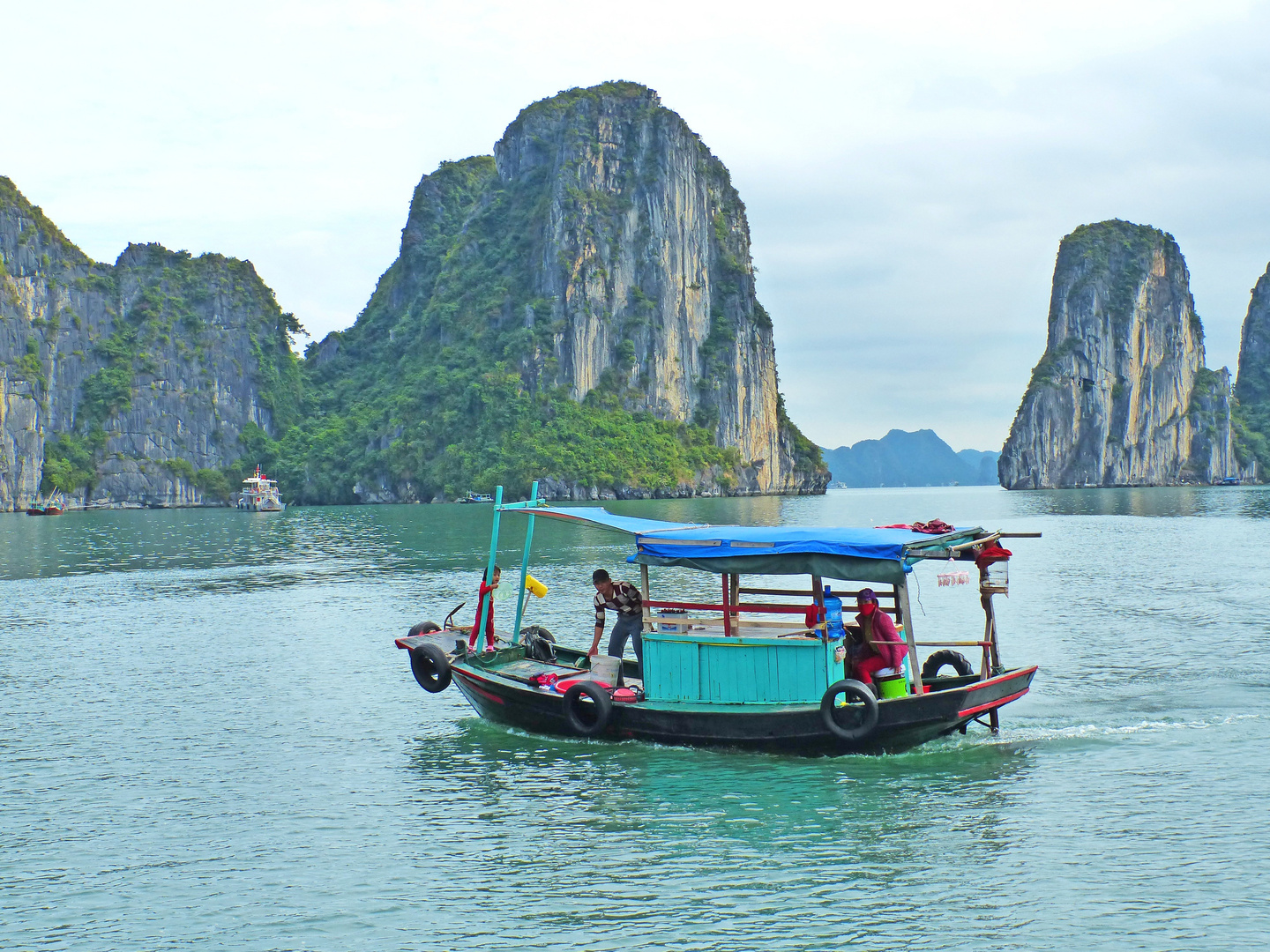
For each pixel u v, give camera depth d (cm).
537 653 2017
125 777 1636
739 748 1694
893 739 1644
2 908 1169
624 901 1162
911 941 1059
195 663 2583
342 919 1132
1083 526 8412
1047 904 1134
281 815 1455
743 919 1111
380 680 2356
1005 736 1772
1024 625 2934
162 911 1159
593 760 1698
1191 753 1659
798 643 1662
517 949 1057
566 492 19288
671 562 1761
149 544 7819
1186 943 1043
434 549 6506
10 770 1683
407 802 1505
